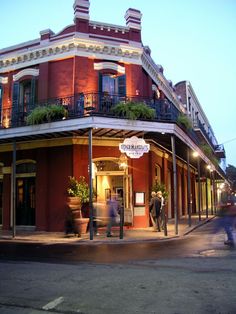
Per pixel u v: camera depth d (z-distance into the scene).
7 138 14.83
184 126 16.39
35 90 16.91
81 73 16.23
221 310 4.57
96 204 14.86
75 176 15.51
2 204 17.36
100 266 7.62
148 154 17.30
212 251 9.56
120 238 12.73
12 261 8.43
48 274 6.82
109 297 5.22
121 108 13.99
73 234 14.21
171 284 5.86
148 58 18.42
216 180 42.25
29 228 16.38
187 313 4.48
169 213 21.83
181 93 30.77
